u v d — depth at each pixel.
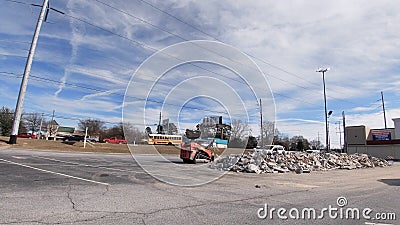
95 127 52.25
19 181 7.09
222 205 5.79
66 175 8.52
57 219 4.25
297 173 14.37
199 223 4.43
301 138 58.81
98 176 8.78
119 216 4.59
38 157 14.59
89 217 4.44
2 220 4.06
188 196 6.56
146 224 4.25
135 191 6.76
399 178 13.08
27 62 22.94
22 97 23.09
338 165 19.67
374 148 41.47
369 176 13.98
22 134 59.31
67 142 31.25
